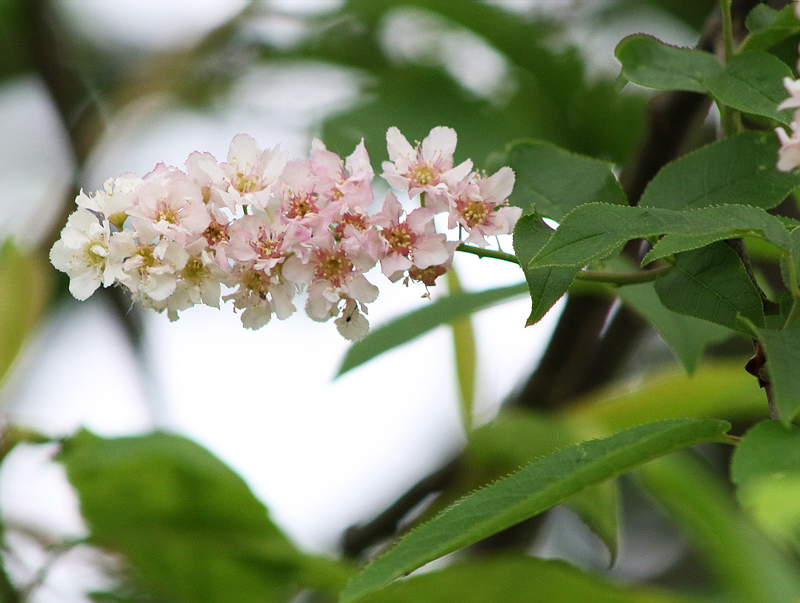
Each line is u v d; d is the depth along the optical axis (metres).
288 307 0.79
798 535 0.72
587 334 0.92
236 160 0.78
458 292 0.90
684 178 0.79
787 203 0.87
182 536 0.90
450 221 0.78
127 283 0.78
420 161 0.79
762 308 0.77
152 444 0.87
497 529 0.76
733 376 0.92
